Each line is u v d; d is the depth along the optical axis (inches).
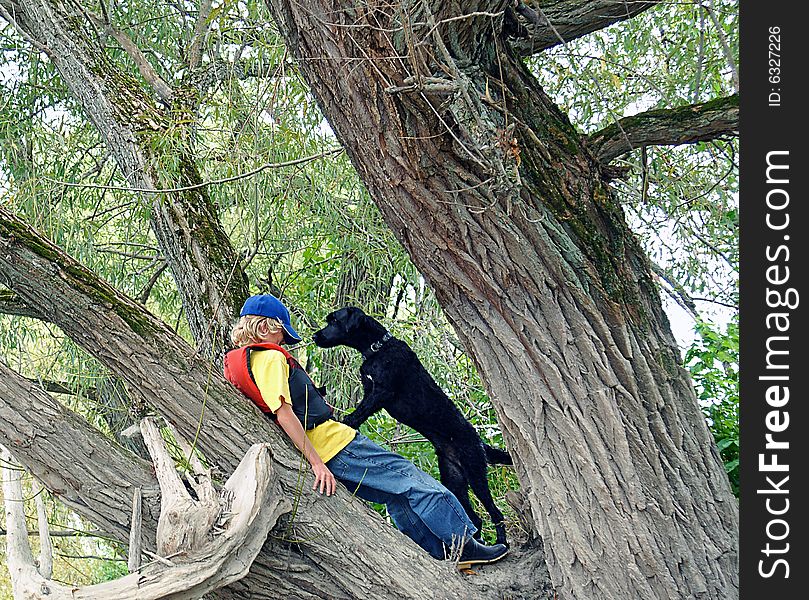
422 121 104.4
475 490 148.3
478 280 112.5
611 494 110.5
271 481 108.7
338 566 114.7
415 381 148.0
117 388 232.7
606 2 120.3
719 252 181.5
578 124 182.9
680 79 175.8
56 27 174.1
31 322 233.9
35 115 235.3
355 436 129.3
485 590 125.6
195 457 113.6
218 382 117.3
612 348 113.1
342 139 110.7
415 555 121.3
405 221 111.8
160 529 98.5
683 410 117.9
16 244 108.0
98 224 226.7
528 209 110.6
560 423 112.2
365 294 246.7
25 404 105.3
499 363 114.6
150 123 165.5
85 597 90.7
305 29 104.0
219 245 163.0
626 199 170.2
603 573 110.1
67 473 106.0
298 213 215.0
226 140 171.3
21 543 105.3
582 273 113.4
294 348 182.4
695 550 110.3
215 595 113.9
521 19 118.6
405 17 89.6
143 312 116.0
